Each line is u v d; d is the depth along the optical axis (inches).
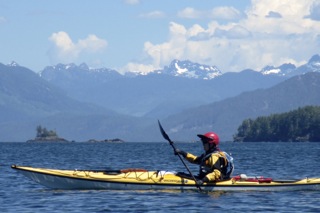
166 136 1930.4
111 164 3843.5
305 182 1932.8
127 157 5064.0
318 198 1775.3
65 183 1871.3
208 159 1873.8
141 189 1865.2
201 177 1882.4
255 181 1916.8
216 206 1638.8
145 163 3919.8
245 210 1590.8
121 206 1627.7
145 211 1568.7
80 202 1681.8
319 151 6904.5
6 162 4001.0
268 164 3708.2
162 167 3403.1
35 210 1583.4
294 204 1678.2
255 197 1781.5
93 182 1861.5
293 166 3486.7
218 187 1863.9
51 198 1748.3
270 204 1674.5
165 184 1861.5
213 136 1878.7
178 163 3885.3
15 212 1558.8
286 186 1907.0
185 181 1866.4
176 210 1583.4
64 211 1569.9
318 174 2837.1
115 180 1863.9
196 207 1622.8
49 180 1870.1
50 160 4446.4
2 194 1854.1
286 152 6481.3
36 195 1814.7
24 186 2075.5
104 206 1627.7
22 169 1867.6
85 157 5078.7
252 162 3973.9
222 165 1875.0
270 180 1923.0
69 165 3757.4
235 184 1873.8
